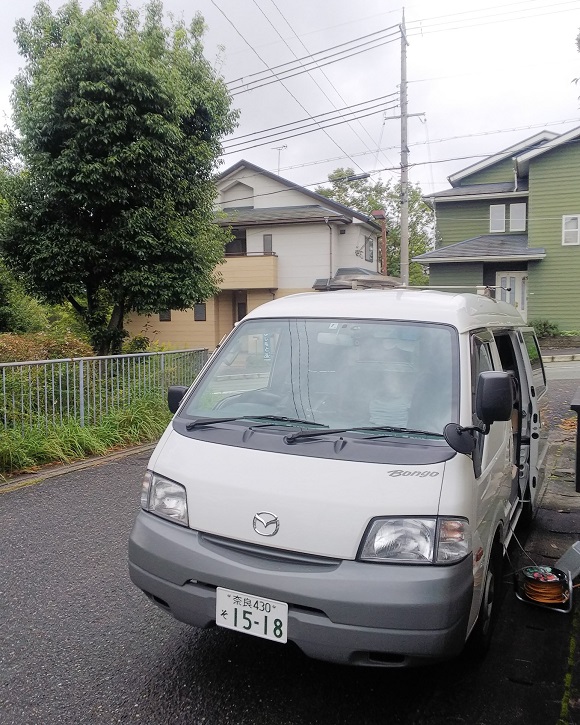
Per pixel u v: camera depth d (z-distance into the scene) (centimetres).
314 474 277
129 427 864
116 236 1095
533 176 2384
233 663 325
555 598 389
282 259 2672
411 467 273
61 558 460
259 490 278
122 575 431
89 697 294
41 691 298
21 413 730
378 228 2995
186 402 363
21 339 911
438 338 333
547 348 2266
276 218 2603
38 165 1041
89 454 788
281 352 363
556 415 1102
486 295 481
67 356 921
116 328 1244
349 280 495
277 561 270
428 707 289
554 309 2391
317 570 261
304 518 267
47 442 741
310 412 326
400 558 257
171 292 1149
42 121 1034
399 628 248
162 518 305
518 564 465
